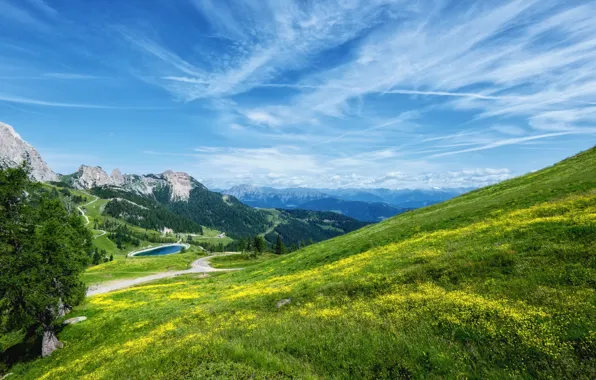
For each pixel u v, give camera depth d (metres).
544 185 40.50
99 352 25.41
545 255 17.97
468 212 40.06
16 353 35.31
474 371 11.00
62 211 39.53
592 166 42.53
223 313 26.66
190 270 107.94
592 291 13.30
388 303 18.19
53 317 33.47
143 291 53.78
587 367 9.70
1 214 30.50
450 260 21.94
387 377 11.92
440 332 13.78
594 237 18.12
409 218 55.50
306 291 25.59
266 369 13.55
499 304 14.30
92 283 81.88
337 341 15.02
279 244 174.62
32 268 31.36
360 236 50.69
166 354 17.22
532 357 10.88
